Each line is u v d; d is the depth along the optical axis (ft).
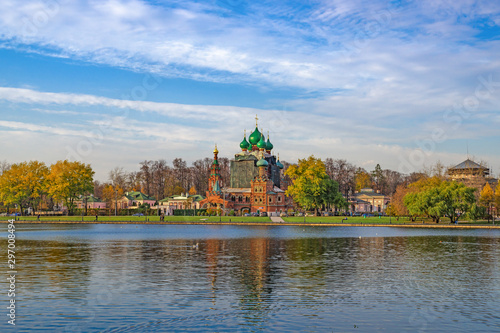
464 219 485.15
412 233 335.26
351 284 128.77
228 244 244.83
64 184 565.12
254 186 654.53
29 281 132.36
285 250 213.46
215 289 121.60
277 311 101.24
